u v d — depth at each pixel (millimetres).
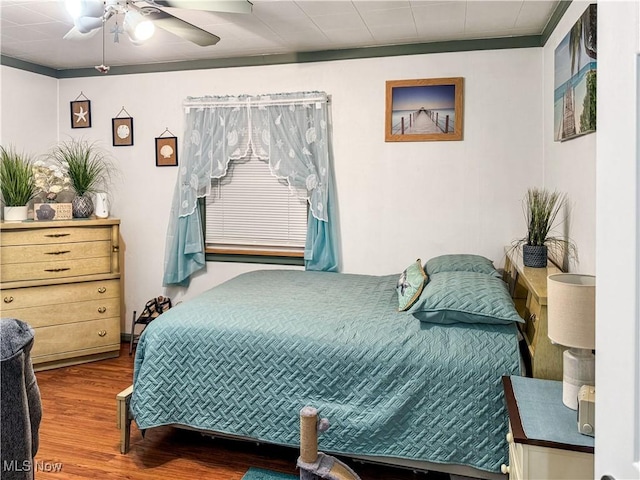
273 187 4332
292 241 4336
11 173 4059
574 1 2711
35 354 3957
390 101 3941
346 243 4160
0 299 3807
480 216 3850
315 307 2898
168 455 2797
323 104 4047
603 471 867
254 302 3004
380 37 3729
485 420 2268
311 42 3861
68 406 3373
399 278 3512
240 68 4289
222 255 4477
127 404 2793
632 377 768
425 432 2330
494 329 2443
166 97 4508
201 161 4336
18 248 3885
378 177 4043
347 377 2451
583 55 2457
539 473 1681
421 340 2432
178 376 2693
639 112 759
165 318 2822
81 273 4148
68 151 4781
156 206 4613
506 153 3764
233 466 2691
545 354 2205
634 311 764
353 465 2707
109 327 4277
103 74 4648
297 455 2809
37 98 4551
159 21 2662
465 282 2670
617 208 822
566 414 1842
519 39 3678
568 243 2900
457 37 3717
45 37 3748
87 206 4402
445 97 3830
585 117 2418
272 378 2557
